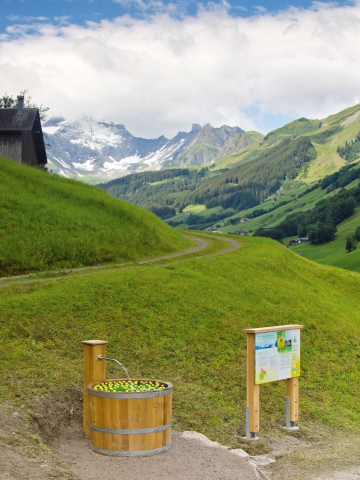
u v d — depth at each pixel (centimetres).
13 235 3616
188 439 1327
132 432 1168
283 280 3684
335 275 4684
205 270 3278
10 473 916
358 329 2994
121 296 2397
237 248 4925
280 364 1566
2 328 1817
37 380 1462
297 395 1636
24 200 4325
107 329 2042
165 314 2338
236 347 2211
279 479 1191
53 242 3681
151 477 1058
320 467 1285
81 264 3578
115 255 3884
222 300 2712
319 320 2903
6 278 2977
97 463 1119
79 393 1469
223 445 1398
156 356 1939
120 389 1210
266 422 1641
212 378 1875
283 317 2756
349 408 1925
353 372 2317
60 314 2050
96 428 1186
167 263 3850
